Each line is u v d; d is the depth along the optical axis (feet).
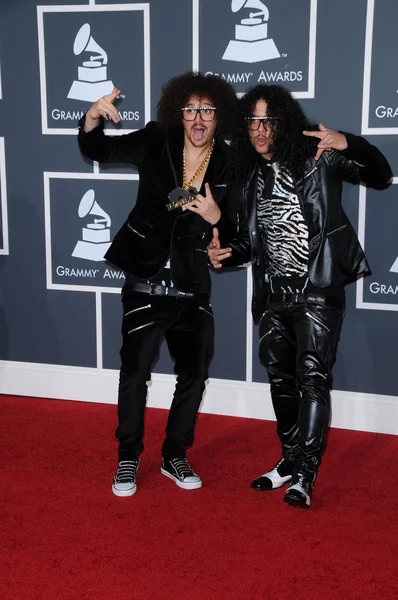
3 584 7.50
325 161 8.88
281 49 11.47
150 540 8.43
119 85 12.31
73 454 10.97
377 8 10.96
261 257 9.44
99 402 13.48
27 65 12.67
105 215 12.85
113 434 11.83
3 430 11.99
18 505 9.29
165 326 9.72
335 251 9.00
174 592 7.38
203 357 9.87
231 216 9.63
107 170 12.68
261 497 9.59
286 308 9.37
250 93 8.91
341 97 11.34
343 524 8.82
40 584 7.50
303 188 8.86
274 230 9.11
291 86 11.53
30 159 13.00
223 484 10.00
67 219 13.04
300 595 7.32
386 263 11.60
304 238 8.99
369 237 11.60
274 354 9.66
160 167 9.50
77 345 13.44
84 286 13.19
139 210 9.68
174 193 9.34
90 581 7.57
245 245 9.72
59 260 13.21
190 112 9.10
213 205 9.07
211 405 12.91
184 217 9.47
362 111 11.28
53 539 8.43
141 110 12.32
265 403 12.62
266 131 8.73
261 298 9.67
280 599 7.25
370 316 11.84
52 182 12.98
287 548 8.25
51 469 10.41
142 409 9.80
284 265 9.25
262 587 7.47
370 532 8.61
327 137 8.56
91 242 13.01
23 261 13.41
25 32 12.56
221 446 11.42
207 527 8.75
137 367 9.64
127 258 9.65
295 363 9.75
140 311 9.67
